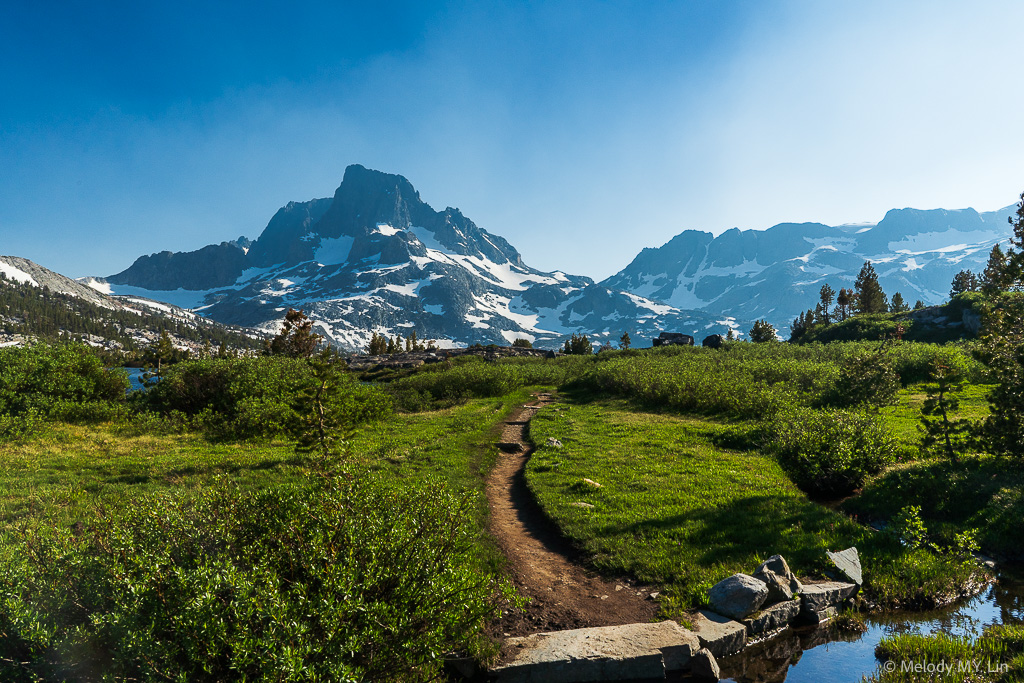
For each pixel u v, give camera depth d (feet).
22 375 81.46
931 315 189.57
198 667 15.51
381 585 18.10
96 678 15.78
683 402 94.94
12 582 16.26
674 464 53.83
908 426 65.00
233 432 72.02
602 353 238.07
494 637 23.15
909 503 39.96
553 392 148.97
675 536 34.09
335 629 15.61
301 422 51.55
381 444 66.18
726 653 23.06
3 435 64.08
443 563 19.98
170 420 80.64
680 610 25.44
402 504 21.57
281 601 15.29
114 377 93.56
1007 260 46.55
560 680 20.79
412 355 315.78
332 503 19.94
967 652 21.62
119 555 17.67
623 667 21.17
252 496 22.44
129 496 40.47
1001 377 44.11
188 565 17.03
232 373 91.66
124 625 15.17
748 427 69.26
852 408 71.36
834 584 27.48
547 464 55.47
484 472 54.80
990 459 45.14
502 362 256.93
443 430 78.79
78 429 72.54
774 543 32.17
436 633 17.89
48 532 20.34
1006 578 29.78
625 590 28.43
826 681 20.94
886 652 22.79
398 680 18.16
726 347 219.00
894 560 30.12
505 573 30.17
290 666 14.03
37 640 15.24
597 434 73.26
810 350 156.04
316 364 50.37
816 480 45.21
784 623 25.27
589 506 41.19
